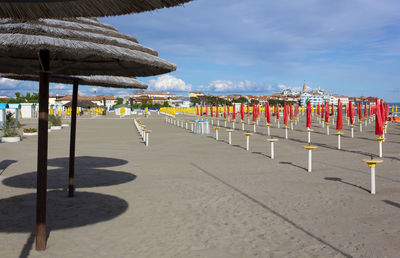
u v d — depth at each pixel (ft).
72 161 25.75
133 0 10.04
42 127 15.24
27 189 28.22
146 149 58.08
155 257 14.90
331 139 77.77
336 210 22.20
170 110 266.16
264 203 24.08
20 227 18.81
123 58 14.78
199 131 93.86
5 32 13.53
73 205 23.50
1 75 21.88
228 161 44.93
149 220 20.26
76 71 21.12
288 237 17.35
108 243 16.58
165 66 16.58
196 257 14.90
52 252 15.42
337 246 16.07
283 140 75.92
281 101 468.75
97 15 11.05
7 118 76.89
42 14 11.08
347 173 35.99
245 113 255.91
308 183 30.91
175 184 30.55
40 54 14.71
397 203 23.76
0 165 40.70
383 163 42.73
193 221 20.07
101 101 516.32
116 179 32.81
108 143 67.51
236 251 15.57
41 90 15.03
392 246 15.97
